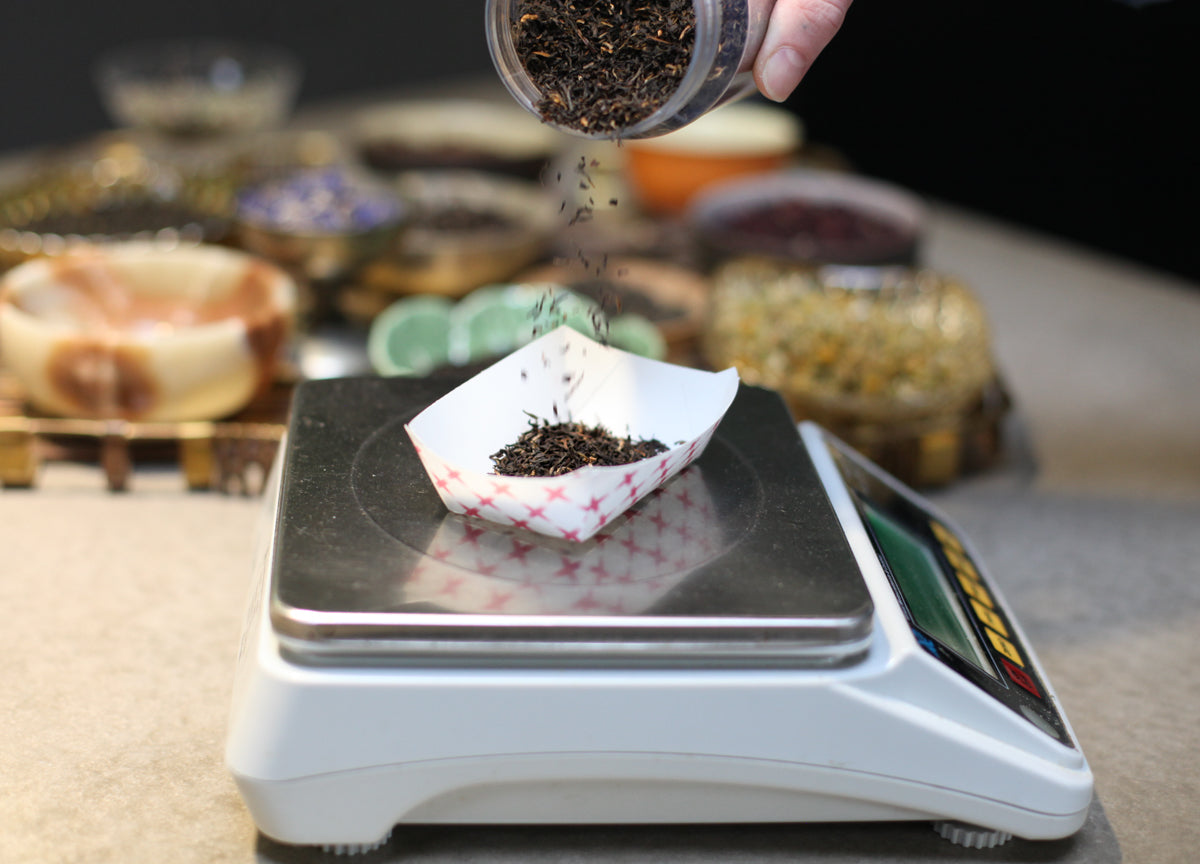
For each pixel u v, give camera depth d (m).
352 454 0.70
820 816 0.67
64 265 0.93
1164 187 1.49
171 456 0.92
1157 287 1.27
